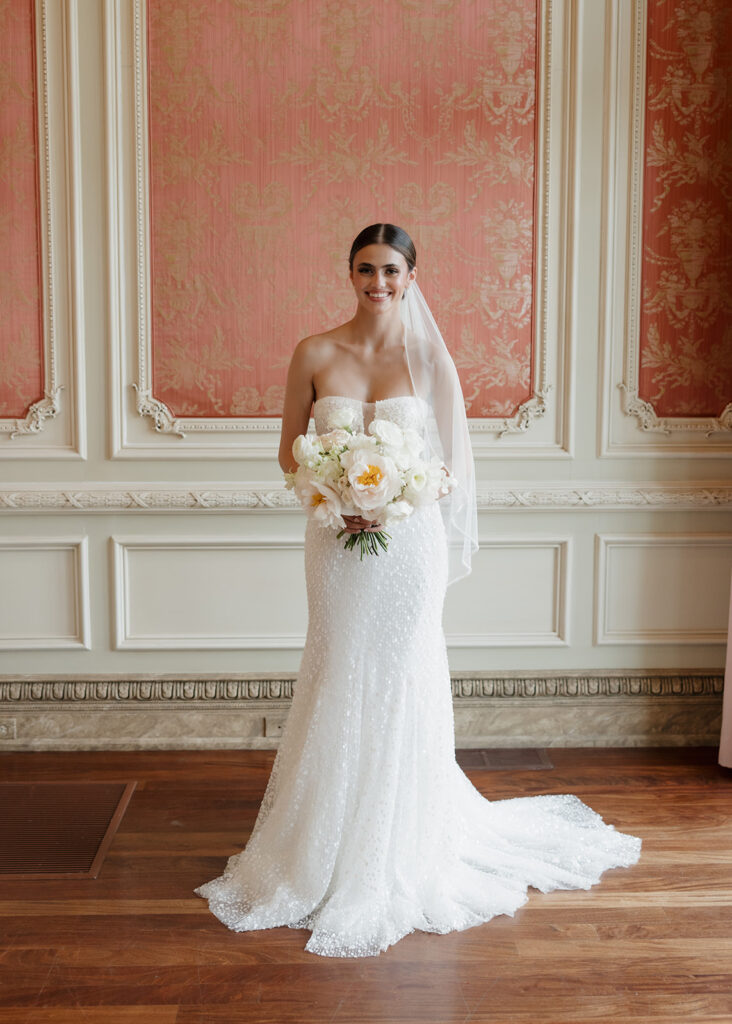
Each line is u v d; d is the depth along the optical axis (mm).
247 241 3789
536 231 3836
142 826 3254
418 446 2627
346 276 3818
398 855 2793
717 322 3914
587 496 3906
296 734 2908
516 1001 2365
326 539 2818
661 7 3754
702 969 2494
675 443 3959
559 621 4012
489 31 3746
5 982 2424
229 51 3711
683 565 4012
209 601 3930
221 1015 2309
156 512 3855
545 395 3900
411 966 2512
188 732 3945
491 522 3943
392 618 2783
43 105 3689
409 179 3791
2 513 3842
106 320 3795
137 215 3744
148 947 2582
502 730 4004
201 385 3846
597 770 3768
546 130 3785
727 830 3260
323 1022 2285
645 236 3857
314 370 2941
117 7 3658
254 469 3875
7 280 3771
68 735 3930
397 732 2775
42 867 2982
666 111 3803
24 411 3842
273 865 2824
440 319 3861
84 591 3895
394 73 3748
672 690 4008
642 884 2912
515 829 3135
